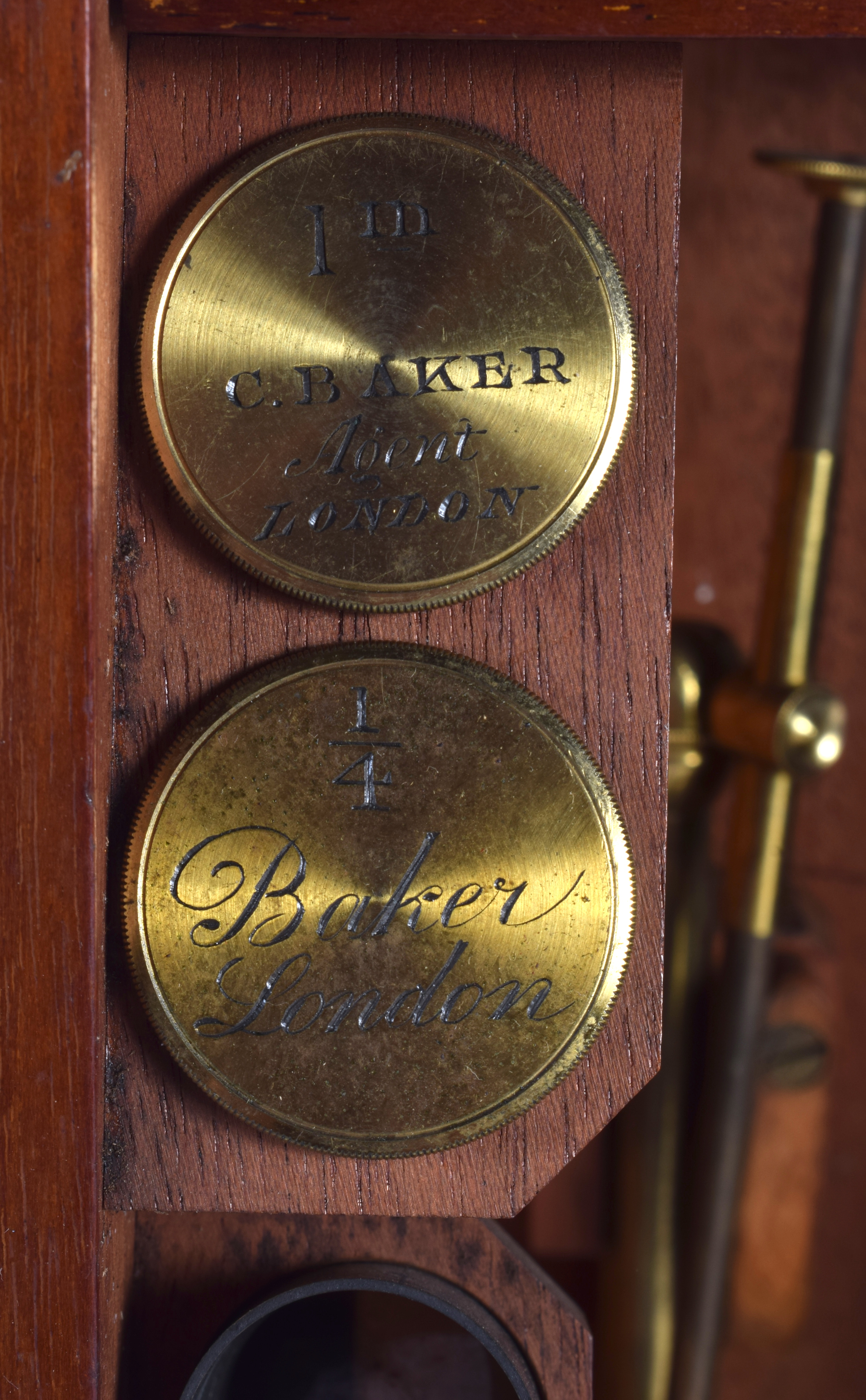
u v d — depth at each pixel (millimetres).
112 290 215
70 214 208
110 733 217
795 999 271
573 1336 225
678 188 219
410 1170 219
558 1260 275
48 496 209
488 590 217
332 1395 226
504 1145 219
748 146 280
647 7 211
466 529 216
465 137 216
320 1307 227
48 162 208
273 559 216
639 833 220
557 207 216
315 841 216
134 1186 217
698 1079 265
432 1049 216
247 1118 215
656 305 219
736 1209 263
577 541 219
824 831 288
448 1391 226
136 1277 226
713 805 265
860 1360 290
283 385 216
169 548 218
